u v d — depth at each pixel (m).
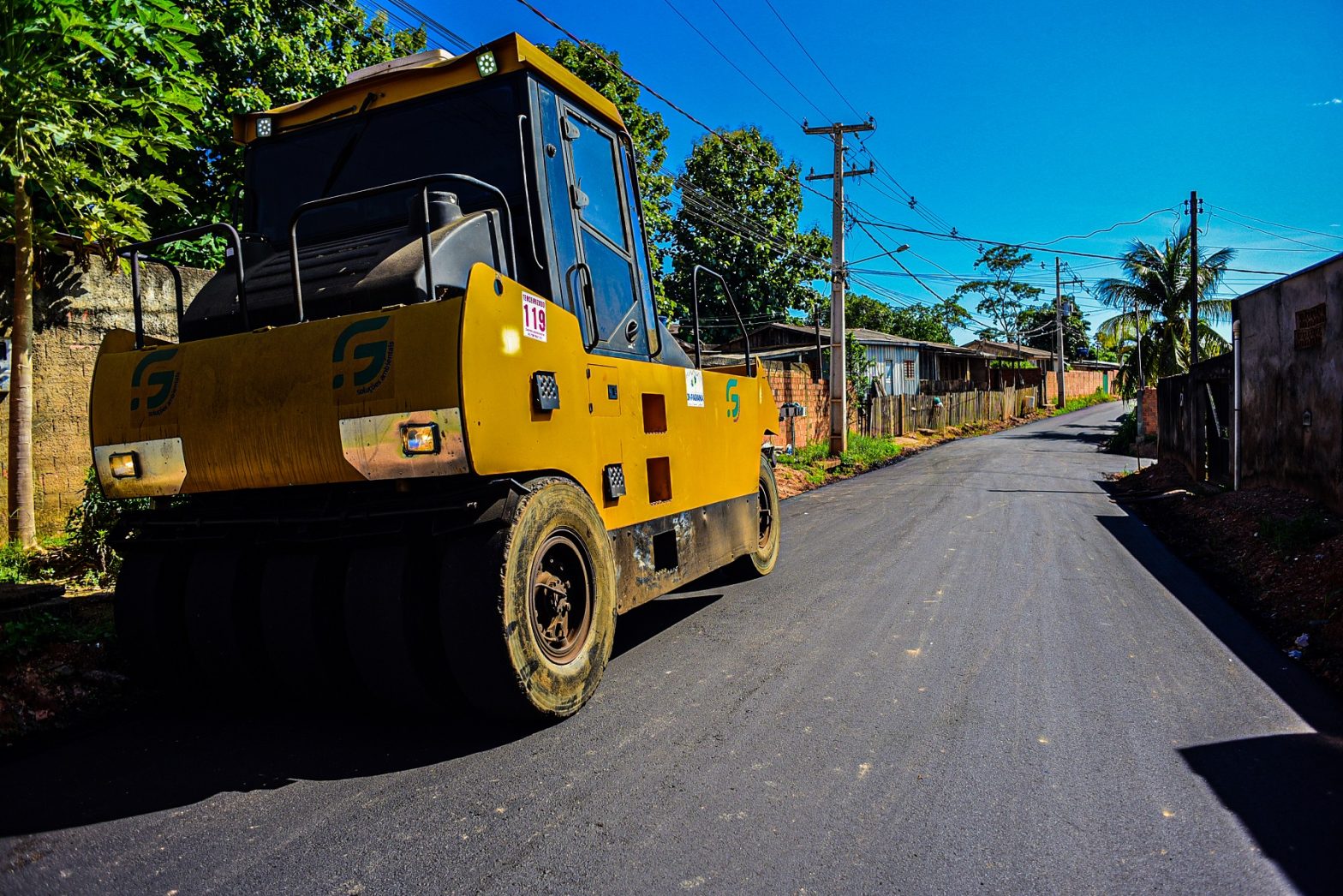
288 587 4.11
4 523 7.50
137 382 4.33
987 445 29.36
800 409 12.33
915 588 7.25
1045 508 12.87
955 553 8.97
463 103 4.68
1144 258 33.19
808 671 5.03
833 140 22.00
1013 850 2.98
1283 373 11.34
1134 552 9.21
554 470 4.32
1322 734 4.07
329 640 4.14
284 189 5.08
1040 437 33.69
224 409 4.07
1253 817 3.22
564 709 4.16
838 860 2.91
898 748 3.89
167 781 3.63
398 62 5.12
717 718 4.28
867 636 5.79
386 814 3.29
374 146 4.88
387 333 3.74
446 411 3.61
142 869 2.91
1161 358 33.25
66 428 8.05
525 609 3.89
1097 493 14.97
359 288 4.08
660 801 3.37
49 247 7.25
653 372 5.44
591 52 20.41
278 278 4.43
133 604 4.43
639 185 5.75
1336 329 9.55
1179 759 3.77
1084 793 3.43
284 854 2.99
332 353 3.84
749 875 2.82
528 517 3.93
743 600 6.88
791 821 3.20
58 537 7.83
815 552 9.14
